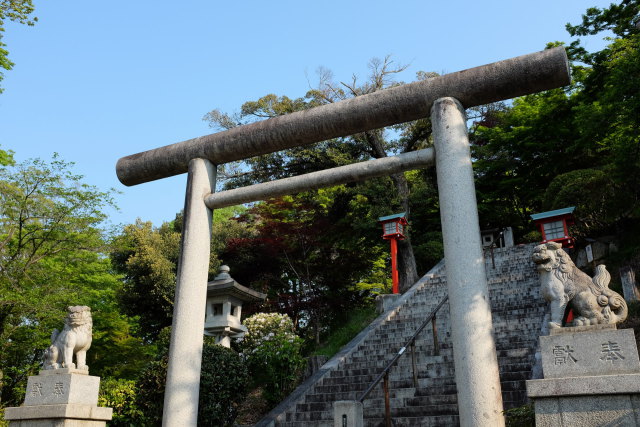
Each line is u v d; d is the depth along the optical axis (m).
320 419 9.93
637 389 4.34
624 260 14.70
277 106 24.59
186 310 6.90
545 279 5.28
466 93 6.56
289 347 13.29
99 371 17.98
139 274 23.09
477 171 26.58
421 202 23.86
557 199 18.17
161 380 9.91
